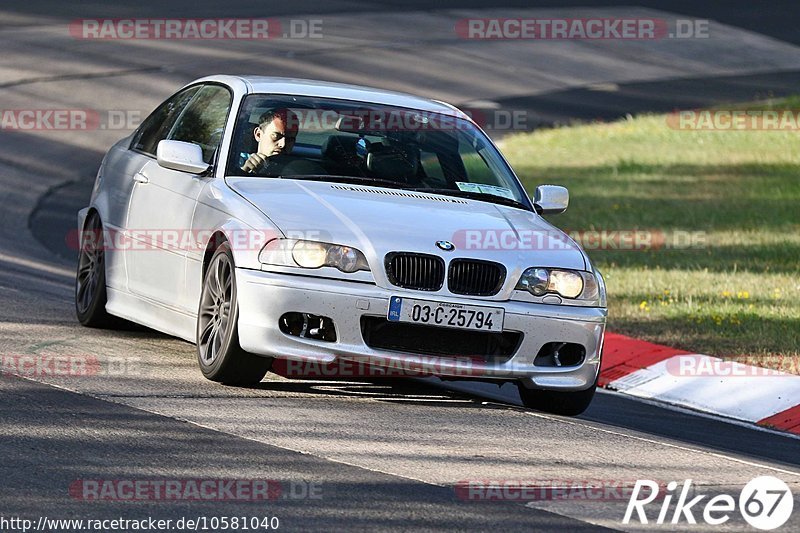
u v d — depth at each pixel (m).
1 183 62.25
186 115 30.30
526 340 25.36
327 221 25.05
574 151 84.50
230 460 20.02
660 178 75.12
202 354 25.91
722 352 35.47
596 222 60.38
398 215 25.77
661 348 35.69
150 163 30.03
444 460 21.27
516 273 25.42
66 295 36.50
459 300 24.80
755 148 86.56
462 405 26.44
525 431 24.30
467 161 29.16
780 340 36.72
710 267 49.56
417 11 136.38
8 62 92.94
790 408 30.66
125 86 89.56
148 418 22.22
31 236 50.88
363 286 24.47
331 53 110.00
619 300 42.47
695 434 27.31
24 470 18.64
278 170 27.19
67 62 94.88
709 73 121.50
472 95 102.44
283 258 24.44
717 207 65.69
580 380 26.20
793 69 126.00
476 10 139.50
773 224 60.84
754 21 145.88
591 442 23.98
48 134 75.12
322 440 21.77
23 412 21.92
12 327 30.06
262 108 28.30
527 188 69.38
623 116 99.62
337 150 27.95
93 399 23.34
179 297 27.28
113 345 28.98
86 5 120.44
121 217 30.17
